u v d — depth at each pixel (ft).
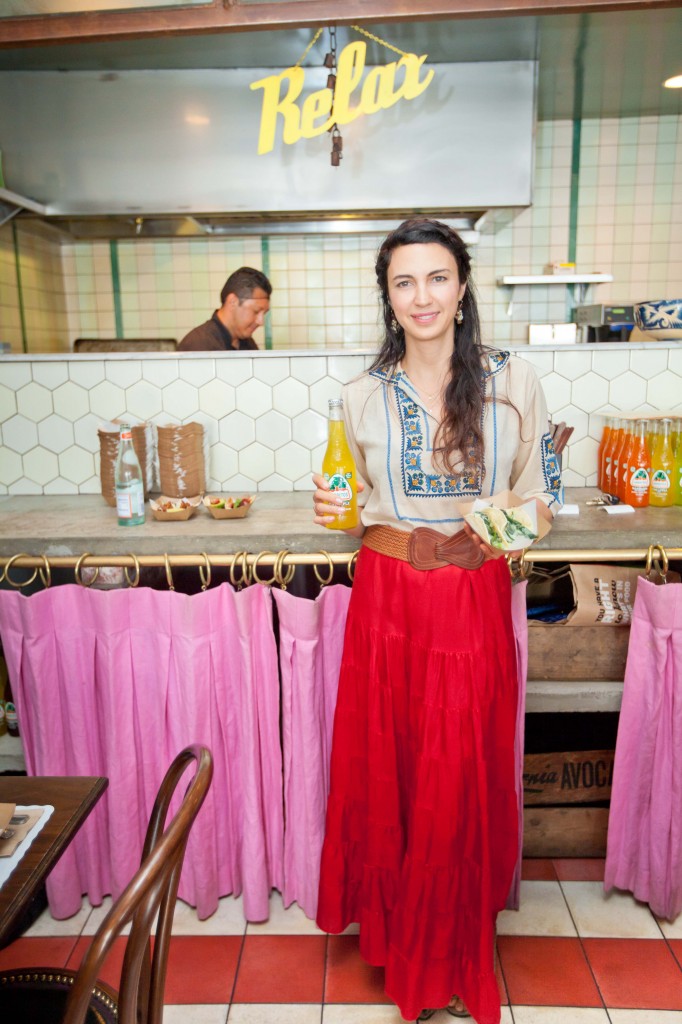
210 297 13.41
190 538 5.68
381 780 4.74
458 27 9.40
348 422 4.80
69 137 10.64
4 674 6.42
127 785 5.66
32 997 3.33
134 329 13.57
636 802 5.69
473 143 10.59
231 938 5.64
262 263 13.29
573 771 6.39
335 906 5.06
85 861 5.88
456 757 4.42
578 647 6.09
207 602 5.42
